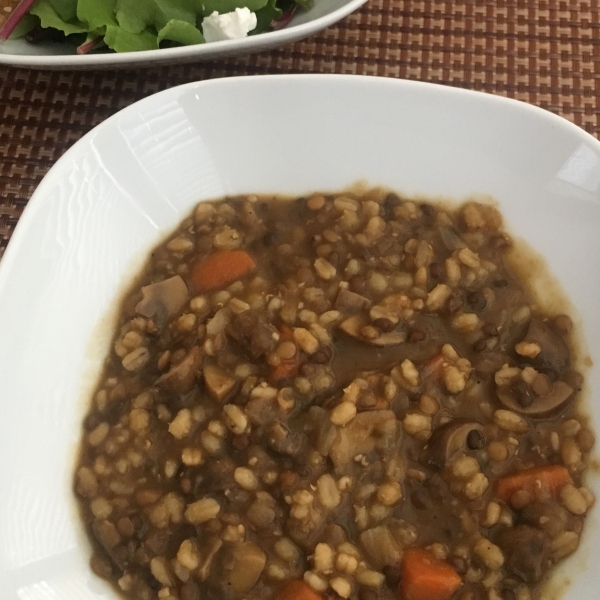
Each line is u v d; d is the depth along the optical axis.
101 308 0.27
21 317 0.25
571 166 0.27
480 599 0.25
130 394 0.26
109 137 0.27
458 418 0.26
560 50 0.33
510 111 0.27
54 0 0.30
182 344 0.27
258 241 0.28
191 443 0.26
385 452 0.25
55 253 0.26
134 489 0.26
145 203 0.28
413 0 0.34
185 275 0.28
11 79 0.33
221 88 0.27
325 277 0.28
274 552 0.25
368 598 0.24
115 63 0.29
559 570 0.25
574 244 0.27
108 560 0.25
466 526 0.25
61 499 0.25
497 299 0.28
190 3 0.30
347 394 0.26
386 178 0.29
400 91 0.27
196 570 0.24
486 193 0.28
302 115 0.28
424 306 0.27
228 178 0.28
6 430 0.24
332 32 0.33
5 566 0.23
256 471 0.25
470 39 0.33
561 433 0.26
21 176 0.31
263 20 0.31
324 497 0.25
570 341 0.27
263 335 0.26
